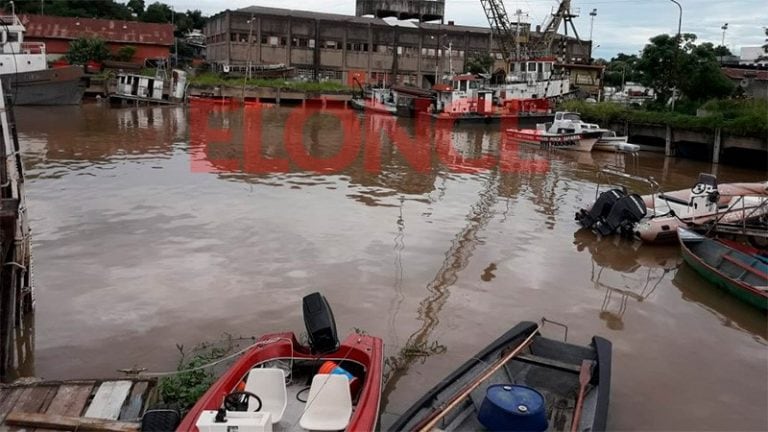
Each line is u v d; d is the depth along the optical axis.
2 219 8.63
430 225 17.14
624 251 15.72
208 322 10.49
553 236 16.75
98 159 25.50
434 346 9.89
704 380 9.27
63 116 40.97
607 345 8.53
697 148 33.94
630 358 9.88
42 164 23.80
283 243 14.84
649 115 35.91
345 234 15.81
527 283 13.05
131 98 51.75
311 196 20.20
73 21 65.06
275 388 6.91
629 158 33.41
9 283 8.69
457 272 13.44
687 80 38.94
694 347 10.41
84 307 10.91
